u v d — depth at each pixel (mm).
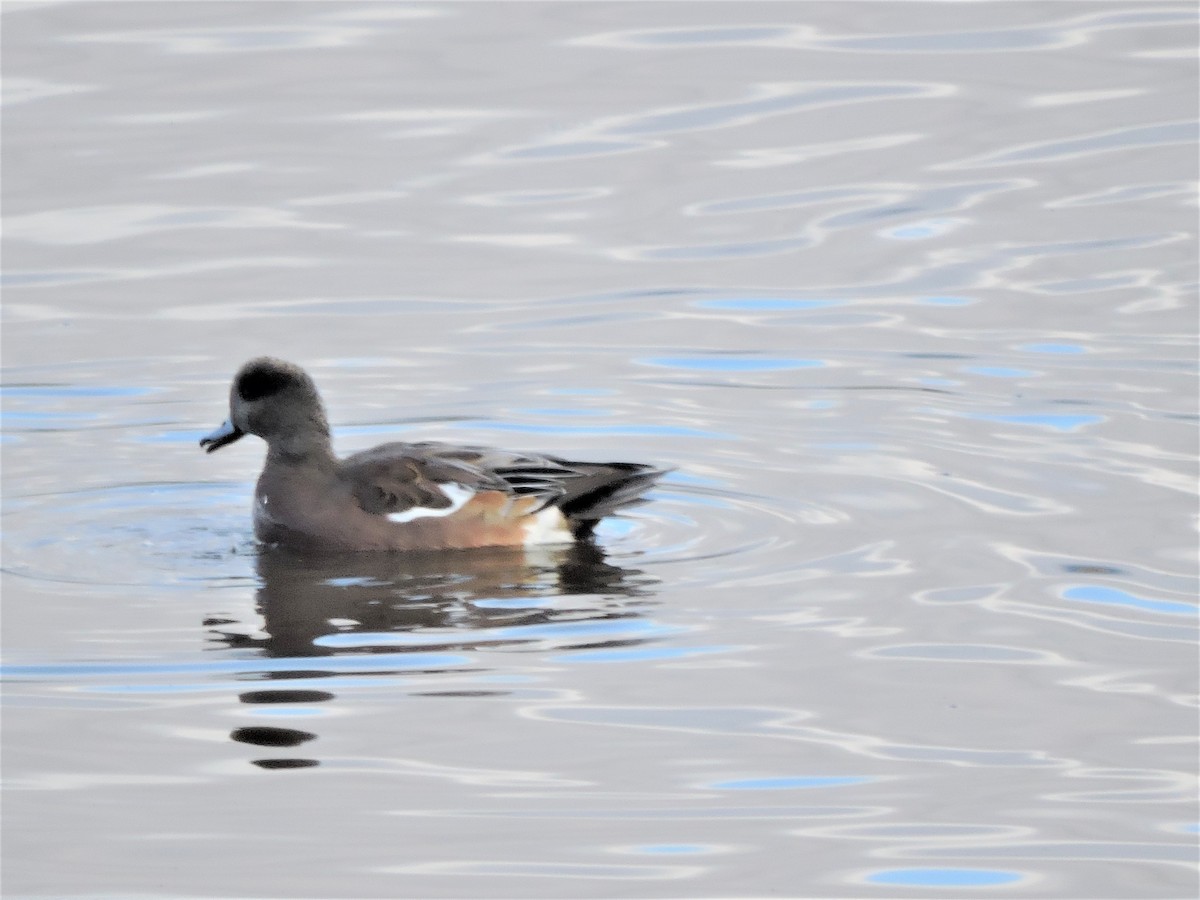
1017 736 11062
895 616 12867
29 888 9539
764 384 18328
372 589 13742
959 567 13773
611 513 14812
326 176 24125
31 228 22719
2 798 10492
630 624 12836
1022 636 12500
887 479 15789
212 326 20156
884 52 27875
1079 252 21578
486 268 21656
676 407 17797
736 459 16453
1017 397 17719
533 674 12023
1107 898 9398
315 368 18984
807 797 10398
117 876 9680
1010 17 29297
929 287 20828
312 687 11883
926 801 10375
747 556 14188
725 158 24547
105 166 24312
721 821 10164
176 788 10594
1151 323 19547
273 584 13891
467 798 10430
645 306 20531
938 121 25406
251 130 25297
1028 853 9812
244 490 16297
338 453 16781
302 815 10289
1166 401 17469
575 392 18234
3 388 18547
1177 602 13023
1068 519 14703
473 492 14820
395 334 19875
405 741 11102
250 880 9641
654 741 11062
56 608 13352
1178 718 11266
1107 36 28234
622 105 26016
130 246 22312
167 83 26688
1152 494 15188
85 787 10625
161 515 15617
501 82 26859
